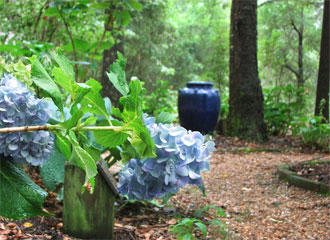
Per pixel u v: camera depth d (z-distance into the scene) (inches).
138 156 33.4
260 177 163.6
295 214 114.4
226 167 186.7
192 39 828.0
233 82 283.9
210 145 33.3
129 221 96.5
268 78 682.2
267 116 296.4
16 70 46.3
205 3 562.3
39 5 171.3
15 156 38.0
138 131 30.2
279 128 299.6
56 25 177.8
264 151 237.6
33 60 30.5
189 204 119.6
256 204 125.6
